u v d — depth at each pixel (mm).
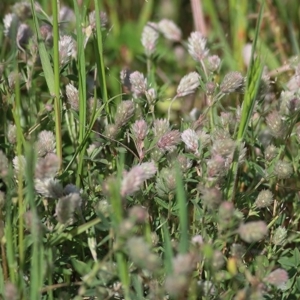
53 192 1261
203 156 1299
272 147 1316
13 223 1268
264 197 1298
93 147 1341
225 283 1291
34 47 1345
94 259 1271
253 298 1242
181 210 1232
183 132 1300
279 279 1247
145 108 1363
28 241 1254
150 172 1247
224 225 1248
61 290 1284
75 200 1251
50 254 1253
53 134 1316
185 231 1231
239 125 1297
